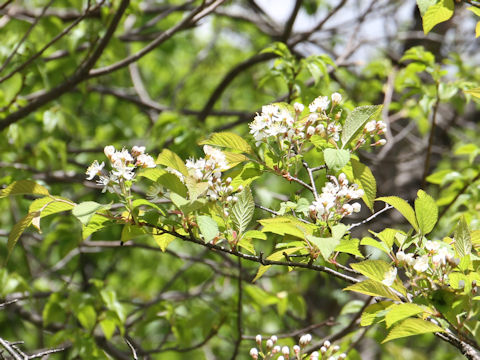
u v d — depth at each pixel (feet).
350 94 31.86
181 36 45.24
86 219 10.10
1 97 23.75
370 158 27.91
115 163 10.89
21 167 25.68
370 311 10.59
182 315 26.37
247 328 29.01
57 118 25.29
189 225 10.96
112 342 28.76
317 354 11.63
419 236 10.96
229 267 26.43
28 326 29.55
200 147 23.00
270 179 26.66
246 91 44.52
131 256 37.81
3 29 26.11
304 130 12.41
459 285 10.66
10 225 31.35
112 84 37.09
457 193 22.24
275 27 35.99
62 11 29.30
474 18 35.32
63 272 31.65
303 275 30.83
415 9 34.91
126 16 23.75
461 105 24.48
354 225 11.76
